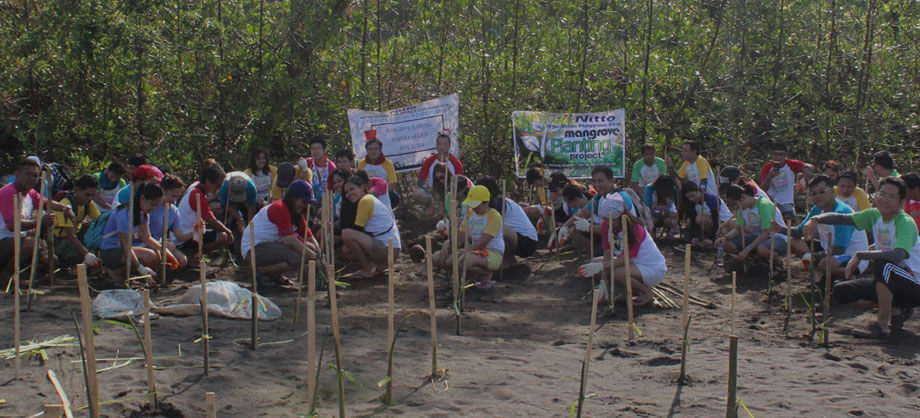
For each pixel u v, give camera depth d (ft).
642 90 45.98
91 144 45.91
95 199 32.32
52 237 26.30
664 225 37.22
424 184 41.16
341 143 46.98
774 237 30.30
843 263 27.48
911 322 24.21
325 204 26.71
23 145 45.24
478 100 46.83
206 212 30.86
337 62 46.75
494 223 28.81
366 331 22.45
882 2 50.96
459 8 47.42
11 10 46.57
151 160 43.60
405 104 49.37
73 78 44.83
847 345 21.81
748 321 24.48
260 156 37.19
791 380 18.58
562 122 40.34
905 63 49.88
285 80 44.42
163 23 44.73
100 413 15.49
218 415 15.75
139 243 28.30
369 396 17.08
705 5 49.55
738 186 31.35
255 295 19.81
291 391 17.19
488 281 29.14
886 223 23.27
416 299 27.04
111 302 23.06
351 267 31.68
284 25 45.68
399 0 49.60
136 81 43.98
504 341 21.84
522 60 46.24
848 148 48.91
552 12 48.42
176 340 20.49
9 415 15.24
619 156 40.04
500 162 47.37
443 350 20.68
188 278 29.14
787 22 50.42
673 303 26.18
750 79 49.90
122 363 18.44
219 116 45.39
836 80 51.06
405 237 38.06
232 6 45.93
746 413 16.38
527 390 17.67
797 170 37.91
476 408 16.55
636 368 19.52
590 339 15.15
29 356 18.54
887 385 18.34
